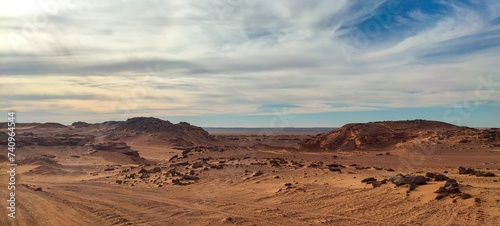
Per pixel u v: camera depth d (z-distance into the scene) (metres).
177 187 32.62
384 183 24.55
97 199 27.34
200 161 46.47
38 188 33.19
